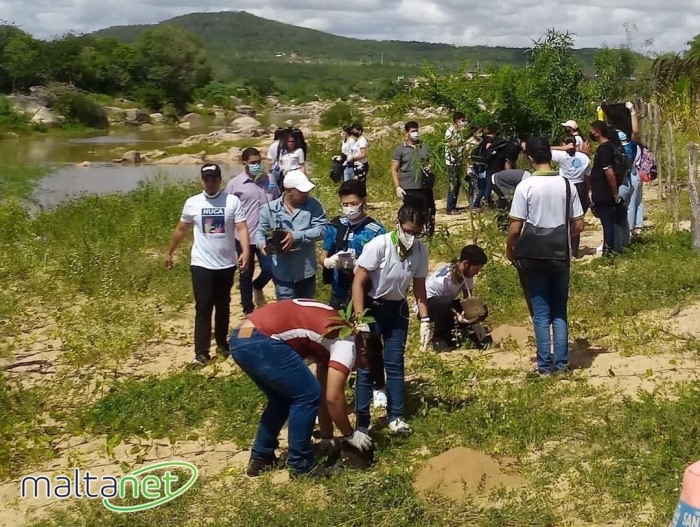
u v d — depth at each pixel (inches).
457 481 215.2
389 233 244.4
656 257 423.2
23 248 519.8
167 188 781.3
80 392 310.5
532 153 287.1
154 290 451.5
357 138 673.0
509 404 262.1
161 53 3233.3
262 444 233.3
